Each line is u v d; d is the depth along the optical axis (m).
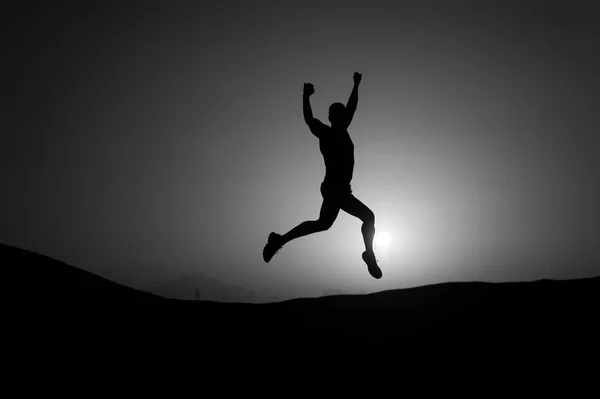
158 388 5.53
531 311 7.53
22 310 7.02
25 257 9.02
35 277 8.20
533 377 5.68
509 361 6.07
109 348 6.34
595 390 5.34
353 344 6.68
